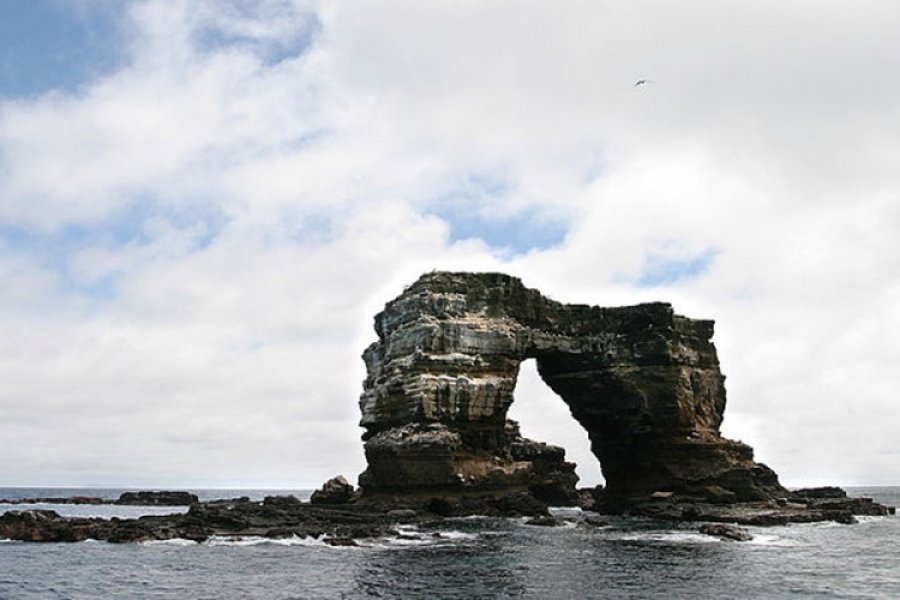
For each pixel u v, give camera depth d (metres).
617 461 101.88
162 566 50.53
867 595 43.09
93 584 44.75
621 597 41.97
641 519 85.06
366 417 93.00
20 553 56.28
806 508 93.19
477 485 84.19
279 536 63.69
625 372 99.56
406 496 81.62
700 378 101.50
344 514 75.25
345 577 46.69
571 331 101.81
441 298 89.69
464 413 86.06
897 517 97.25
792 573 49.72
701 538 67.00
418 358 86.25
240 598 41.22
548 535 67.69
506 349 92.00
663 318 100.19
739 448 100.00
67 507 138.50
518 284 97.75
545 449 115.88
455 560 53.19
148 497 157.88
